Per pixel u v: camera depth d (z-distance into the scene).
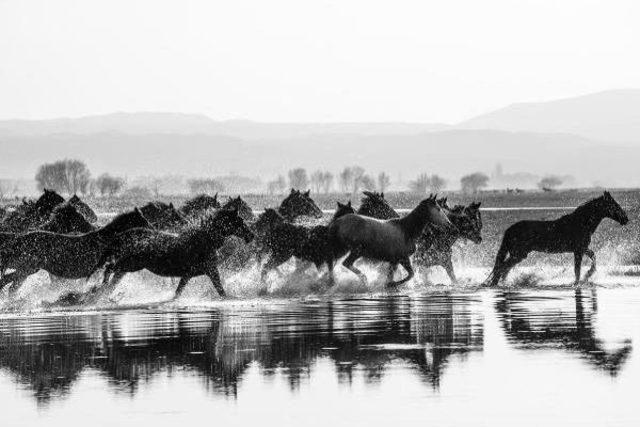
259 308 27.50
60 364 18.28
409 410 14.60
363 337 21.27
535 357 18.45
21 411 14.78
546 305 27.31
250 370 17.56
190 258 29.70
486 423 13.87
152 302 29.39
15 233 31.56
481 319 24.12
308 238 34.09
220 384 16.47
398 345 20.09
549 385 16.03
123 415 14.54
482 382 16.33
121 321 24.62
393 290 32.91
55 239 29.58
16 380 16.86
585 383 16.16
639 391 15.59
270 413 14.58
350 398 15.38
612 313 25.09
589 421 13.91
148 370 17.66
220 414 14.57
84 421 14.23
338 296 31.08
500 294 31.12
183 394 15.78
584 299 28.95
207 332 22.28
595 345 19.73
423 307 27.25
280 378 16.88
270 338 21.25
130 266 29.39
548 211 115.75
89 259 29.64
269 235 34.50
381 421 14.05
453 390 15.77
